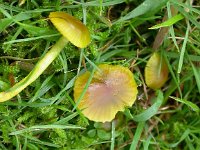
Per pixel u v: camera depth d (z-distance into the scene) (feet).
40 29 0.40
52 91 0.44
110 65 0.43
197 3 0.47
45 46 0.42
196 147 0.48
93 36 0.42
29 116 0.43
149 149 0.49
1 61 0.43
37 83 0.42
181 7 0.43
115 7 0.46
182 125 0.49
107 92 0.42
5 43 0.39
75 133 0.46
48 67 0.43
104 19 0.43
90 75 0.41
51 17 0.37
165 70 0.47
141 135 0.48
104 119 0.42
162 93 0.46
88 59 0.41
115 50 0.45
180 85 0.49
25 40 0.39
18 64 0.42
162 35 0.45
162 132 0.49
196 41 0.46
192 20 0.43
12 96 0.40
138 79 0.46
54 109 0.43
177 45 0.45
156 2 0.43
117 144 0.48
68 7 0.41
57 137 0.44
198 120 0.48
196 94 0.50
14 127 0.42
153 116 0.48
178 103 0.49
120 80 0.43
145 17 0.44
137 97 0.48
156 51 0.46
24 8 0.42
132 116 0.45
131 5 0.46
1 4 0.41
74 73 0.43
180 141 0.48
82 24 0.39
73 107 0.44
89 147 0.46
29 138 0.43
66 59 0.42
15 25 0.42
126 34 0.45
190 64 0.47
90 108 0.42
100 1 0.40
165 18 0.45
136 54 0.46
